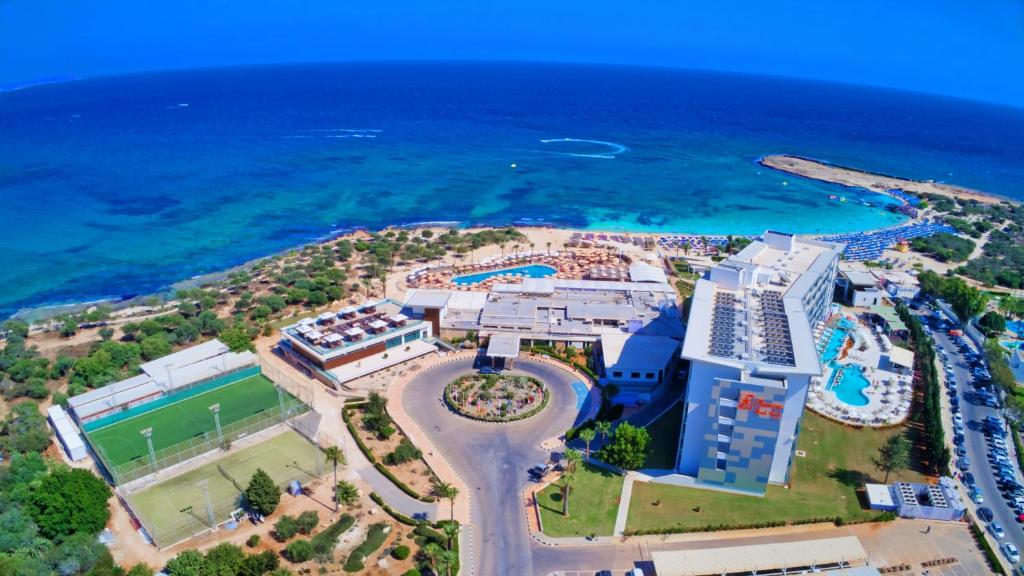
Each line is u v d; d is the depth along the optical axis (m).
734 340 139.25
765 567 110.50
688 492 135.00
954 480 139.38
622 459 137.12
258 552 116.19
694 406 134.62
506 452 146.88
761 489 134.25
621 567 115.12
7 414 161.00
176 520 124.25
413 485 135.38
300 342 181.00
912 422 161.00
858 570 110.81
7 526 114.62
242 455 144.25
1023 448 149.75
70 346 199.75
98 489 124.31
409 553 116.25
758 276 174.38
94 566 110.44
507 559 116.44
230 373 175.12
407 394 169.12
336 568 113.00
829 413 163.75
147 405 160.00
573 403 166.62
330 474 138.75
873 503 129.88
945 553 119.31
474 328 197.38
